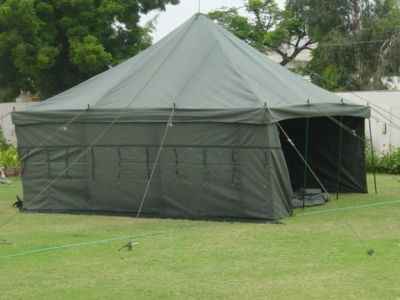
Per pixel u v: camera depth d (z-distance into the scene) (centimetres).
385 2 3662
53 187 1402
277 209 1262
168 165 1308
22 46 2592
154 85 1376
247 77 1348
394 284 831
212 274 889
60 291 823
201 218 1291
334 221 1261
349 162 1667
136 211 1340
